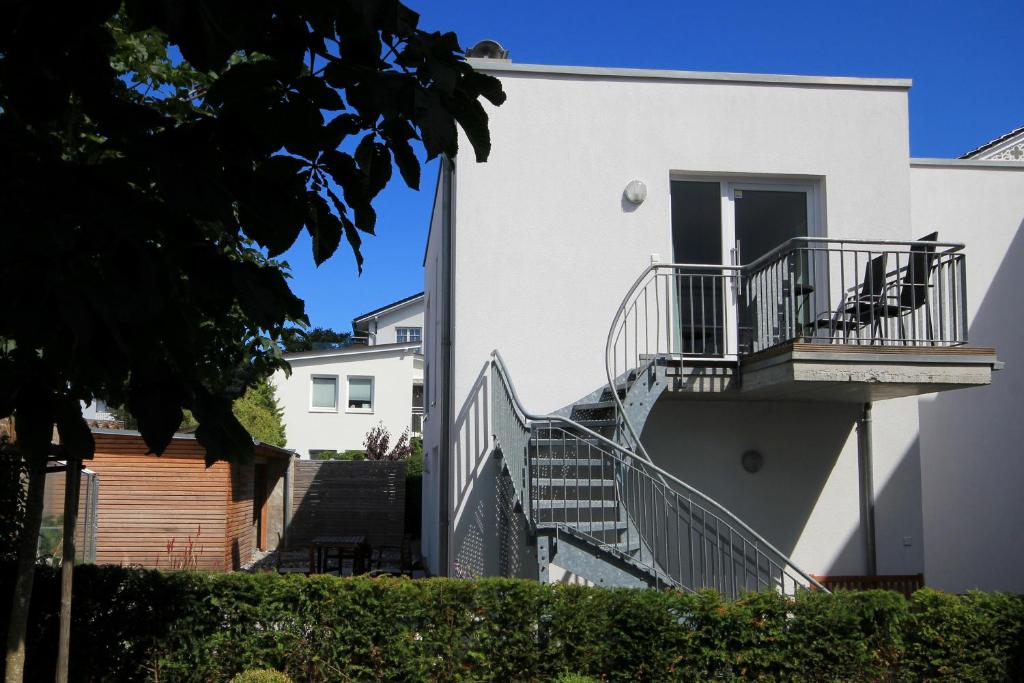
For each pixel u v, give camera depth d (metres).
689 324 8.62
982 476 9.17
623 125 8.35
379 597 5.64
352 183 2.59
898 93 8.70
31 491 4.04
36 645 5.61
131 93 4.41
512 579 5.74
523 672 5.48
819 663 5.37
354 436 25.33
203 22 2.04
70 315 1.89
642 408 7.21
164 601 5.69
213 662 5.65
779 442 8.27
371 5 2.21
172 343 2.28
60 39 2.12
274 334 2.90
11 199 2.19
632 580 6.46
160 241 2.36
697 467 8.16
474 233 8.05
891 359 6.77
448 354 8.47
